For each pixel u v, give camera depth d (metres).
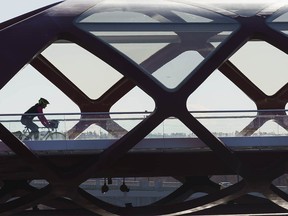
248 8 30.28
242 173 28.44
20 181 31.41
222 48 28.83
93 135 28.52
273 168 28.55
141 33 29.19
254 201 33.59
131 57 28.52
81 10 29.56
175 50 29.14
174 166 28.56
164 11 30.03
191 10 30.17
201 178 32.25
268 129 28.92
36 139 28.41
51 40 28.52
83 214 30.62
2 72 27.64
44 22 28.83
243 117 28.92
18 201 28.30
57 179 27.52
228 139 28.83
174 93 27.84
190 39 29.30
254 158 28.59
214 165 28.66
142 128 27.66
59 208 32.69
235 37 29.09
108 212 28.98
